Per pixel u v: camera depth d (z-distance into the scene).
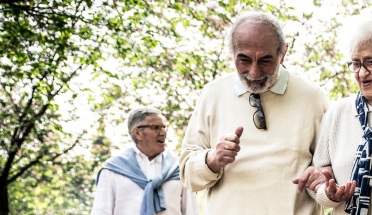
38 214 21.52
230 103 4.21
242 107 4.17
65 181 18.12
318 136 4.05
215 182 4.16
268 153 4.05
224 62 13.14
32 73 11.18
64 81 11.98
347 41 3.58
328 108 4.07
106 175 5.94
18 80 12.01
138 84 13.52
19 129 14.66
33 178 18.16
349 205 3.58
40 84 11.56
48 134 15.52
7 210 15.16
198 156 4.14
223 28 12.39
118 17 11.45
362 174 3.52
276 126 4.10
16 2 10.22
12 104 14.42
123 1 11.20
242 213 4.03
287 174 4.02
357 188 3.54
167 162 6.06
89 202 23.22
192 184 4.19
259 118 4.10
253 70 3.91
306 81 4.24
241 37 3.92
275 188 4.00
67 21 11.01
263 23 3.93
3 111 14.39
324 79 13.52
